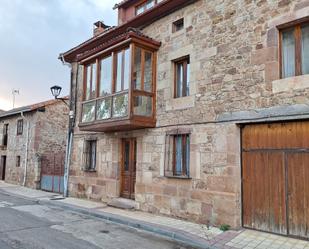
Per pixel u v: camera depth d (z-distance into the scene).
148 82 8.77
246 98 6.48
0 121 19.27
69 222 7.51
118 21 11.49
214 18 7.36
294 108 5.70
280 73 6.11
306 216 5.59
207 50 7.41
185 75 8.19
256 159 6.39
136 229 6.91
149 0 10.57
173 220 7.39
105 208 9.05
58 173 14.41
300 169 5.74
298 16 5.84
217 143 6.89
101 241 5.84
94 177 10.65
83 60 10.32
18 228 6.69
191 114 7.57
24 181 15.57
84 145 11.23
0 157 18.70
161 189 8.09
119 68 8.78
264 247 5.30
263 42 6.32
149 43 8.58
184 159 7.74
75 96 12.11
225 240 5.72
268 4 6.34
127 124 8.16
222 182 6.68
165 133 8.18
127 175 9.60
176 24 8.56
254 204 6.33
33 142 15.41
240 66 6.67
